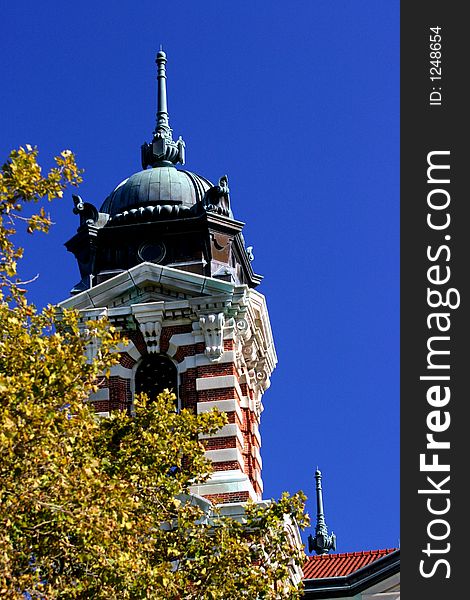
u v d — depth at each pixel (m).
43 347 45.97
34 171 45.75
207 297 66.50
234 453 64.31
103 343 49.00
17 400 43.94
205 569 51.12
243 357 68.56
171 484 52.44
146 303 66.94
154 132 74.12
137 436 53.47
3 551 42.44
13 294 46.62
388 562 65.12
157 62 75.88
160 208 69.31
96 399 65.69
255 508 54.75
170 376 66.88
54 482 43.84
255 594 51.47
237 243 70.31
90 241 69.25
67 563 45.75
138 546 47.25
